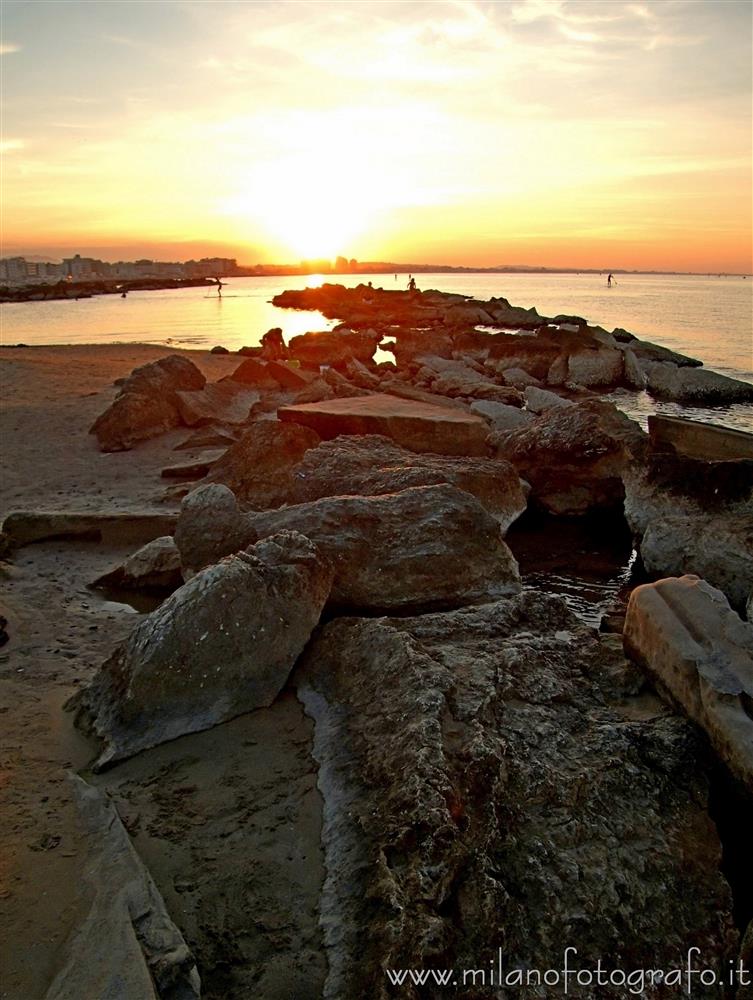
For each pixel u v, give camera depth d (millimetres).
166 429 9523
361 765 3061
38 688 3783
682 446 6188
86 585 5094
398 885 2477
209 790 3092
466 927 2402
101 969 2160
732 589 5031
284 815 2945
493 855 2631
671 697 3326
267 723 3502
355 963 2330
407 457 6457
